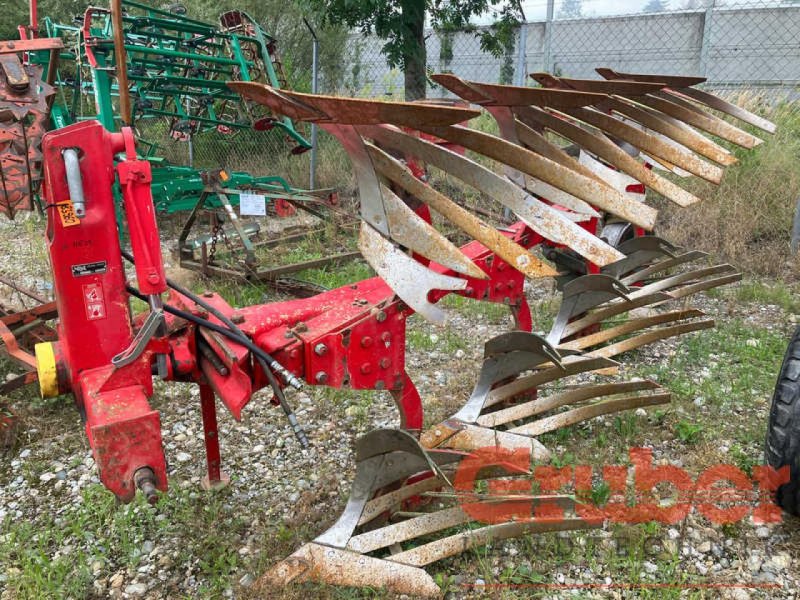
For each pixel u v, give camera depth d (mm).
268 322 2670
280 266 6086
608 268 4926
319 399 4117
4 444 3617
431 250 2252
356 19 8461
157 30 8492
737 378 4266
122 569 2730
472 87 2771
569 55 10734
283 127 8078
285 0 11500
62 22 12828
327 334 2562
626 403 3475
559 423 3506
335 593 2480
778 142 7609
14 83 2312
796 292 5832
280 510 3082
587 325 4305
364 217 2375
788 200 7145
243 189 7113
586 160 3918
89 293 2188
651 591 2541
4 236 7867
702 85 8664
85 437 3748
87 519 3008
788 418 2721
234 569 2693
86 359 2240
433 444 3295
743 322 5203
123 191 2143
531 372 4383
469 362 4598
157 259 2201
